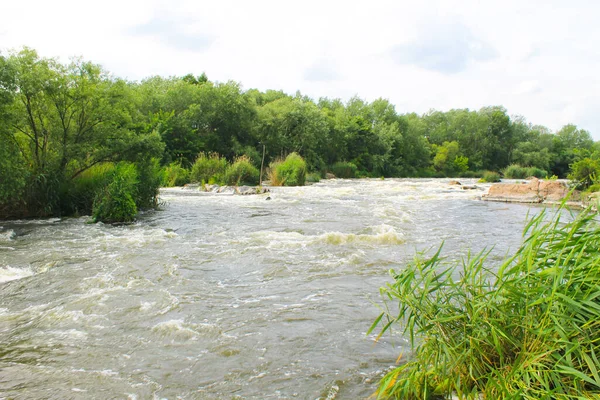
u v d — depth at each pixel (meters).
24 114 12.98
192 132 40.97
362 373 3.61
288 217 13.41
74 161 14.27
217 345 4.18
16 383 3.43
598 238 2.89
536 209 16.42
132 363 3.80
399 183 36.88
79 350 4.06
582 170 20.66
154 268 6.99
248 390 3.35
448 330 3.19
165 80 53.53
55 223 11.99
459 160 80.50
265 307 5.24
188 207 16.33
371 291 5.86
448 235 10.34
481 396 2.95
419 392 3.10
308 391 3.32
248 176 31.69
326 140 56.41
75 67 14.09
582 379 2.46
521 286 3.05
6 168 11.38
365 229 10.95
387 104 78.56
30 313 5.00
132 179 13.71
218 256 7.87
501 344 3.01
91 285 6.07
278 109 50.84
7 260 7.46
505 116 92.06
